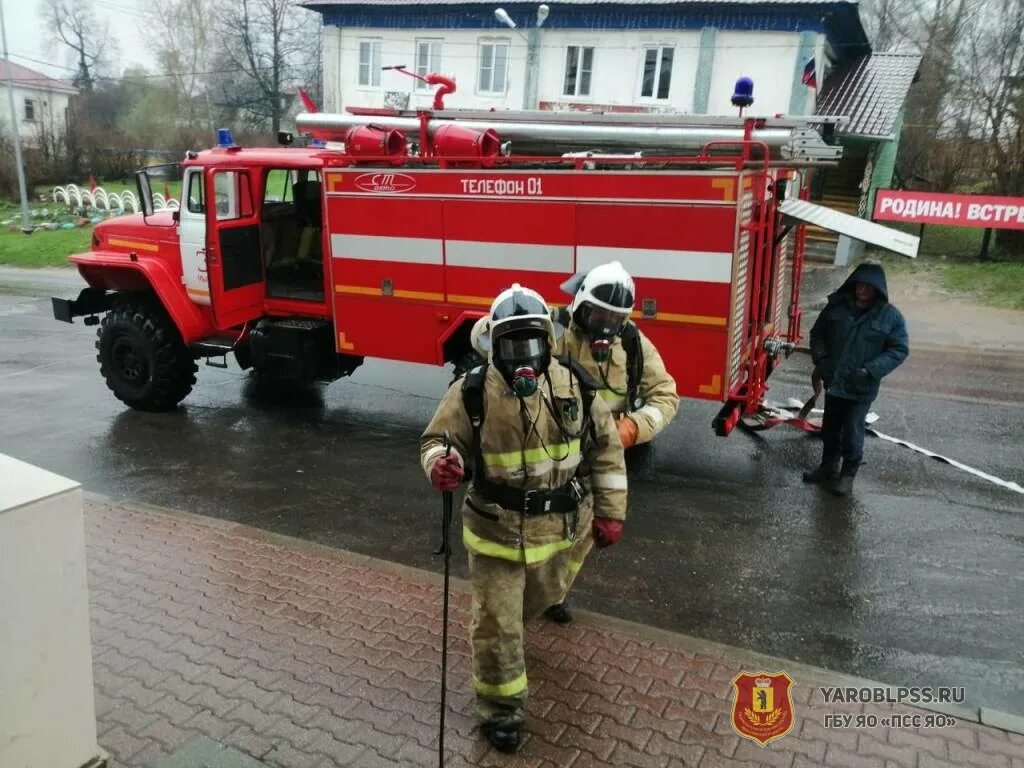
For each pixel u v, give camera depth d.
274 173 7.53
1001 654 3.89
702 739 3.10
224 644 3.71
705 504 5.63
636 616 4.22
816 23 17.25
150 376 7.55
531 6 19.23
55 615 2.34
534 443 2.92
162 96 45.66
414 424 7.42
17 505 2.21
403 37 20.84
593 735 3.11
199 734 3.09
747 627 4.12
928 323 11.91
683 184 5.44
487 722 3.03
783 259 7.02
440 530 5.25
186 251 7.33
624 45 18.83
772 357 6.63
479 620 3.01
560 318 3.78
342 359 7.55
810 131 5.76
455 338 6.70
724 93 18.25
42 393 8.35
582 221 5.81
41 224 23.84
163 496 5.76
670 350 5.71
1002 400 8.16
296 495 5.80
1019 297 13.16
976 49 23.17
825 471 5.98
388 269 6.74
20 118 47.47
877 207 15.59
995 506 5.60
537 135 6.42
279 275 7.70
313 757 2.97
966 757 3.03
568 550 3.11
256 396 8.26
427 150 6.69
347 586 4.29
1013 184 17.81
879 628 4.12
